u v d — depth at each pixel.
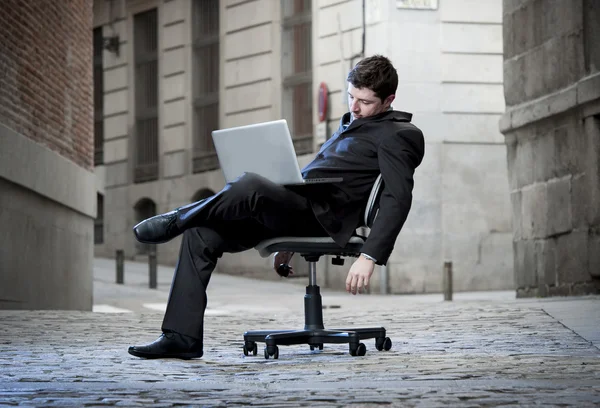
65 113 13.53
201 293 4.78
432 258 22.47
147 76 29.47
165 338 4.82
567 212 11.64
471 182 22.78
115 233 30.05
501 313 7.73
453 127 22.75
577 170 11.45
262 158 4.62
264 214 4.60
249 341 5.02
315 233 4.74
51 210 12.80
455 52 22.75
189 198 27.72
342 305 16.84
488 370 4.15
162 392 3.55
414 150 4.73
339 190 4.70
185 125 27.98
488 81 22.92
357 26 22.89
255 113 25.88
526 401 3.15
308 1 24.67
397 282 22.22
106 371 4.30
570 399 3.20
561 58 11.77
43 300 12.42
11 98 11.39
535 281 12.42
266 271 25.69
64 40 13.45
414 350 5.32
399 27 22.45
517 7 12.77
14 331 7.00
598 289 11.09
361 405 3.12
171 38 28.48
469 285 22.67
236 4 26.48
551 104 11.82
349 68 23.12
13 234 11.33
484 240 22.80
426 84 22.59
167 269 27.03
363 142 4.77
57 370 4.36
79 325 7.62
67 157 13.62
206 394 3.48
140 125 29.55
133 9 29.55
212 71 27.41
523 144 12.73
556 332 6.23
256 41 25.89
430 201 22.52
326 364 4.53
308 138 24.31
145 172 29.19
